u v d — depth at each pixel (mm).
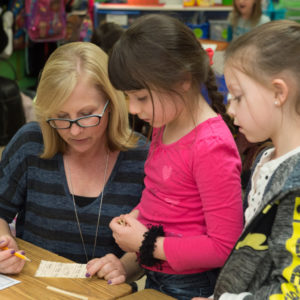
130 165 1486
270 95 881
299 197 851
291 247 836
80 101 1293
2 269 1181
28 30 4684
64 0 4785
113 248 1487
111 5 5027
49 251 1405
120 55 1080
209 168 1087
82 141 1357
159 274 1245
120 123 1451
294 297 816
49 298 1083
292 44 872
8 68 5191
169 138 1208
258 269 964
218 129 1121
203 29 4996
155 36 1066
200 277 1227
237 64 917
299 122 882
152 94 1069
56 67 1286
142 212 1273
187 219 1183
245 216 1051
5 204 1541
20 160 1524
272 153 1047
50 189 1492
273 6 5121
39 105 1327
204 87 1206
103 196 1469
